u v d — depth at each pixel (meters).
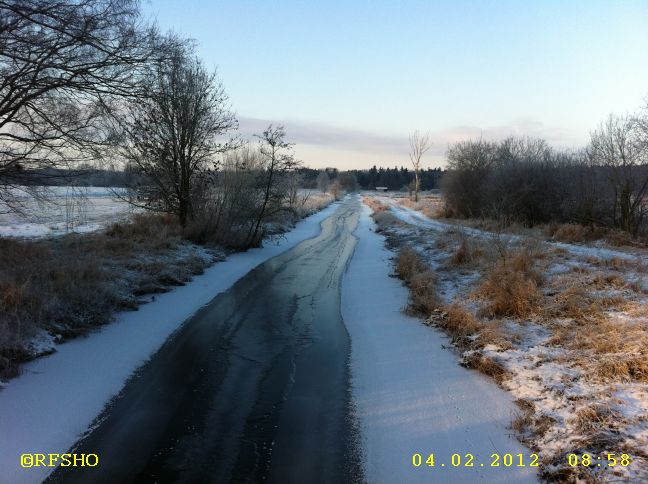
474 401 6.07
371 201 59.47
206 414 5.85
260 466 4.79
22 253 10.39
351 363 7.61
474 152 29.42
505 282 9.38
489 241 14.23
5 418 5.43
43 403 5.84
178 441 5.23
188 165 17.28
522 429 5.32
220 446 5.14
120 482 4.50
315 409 6.03
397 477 4.67
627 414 4.99
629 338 6.61
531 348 7.19
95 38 9.27
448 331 8.66
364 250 19.92
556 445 4.84
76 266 10.10
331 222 34.50
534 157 23.78
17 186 11.25
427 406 6.04
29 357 6.86
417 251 17.06
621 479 4.07
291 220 29.73
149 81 11.68
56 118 10.72
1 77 9.49
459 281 11.71
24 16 8.17
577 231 16.02
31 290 8.25
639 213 17.03
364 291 12.38
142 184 17.53
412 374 7.04
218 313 10.17
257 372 7.17
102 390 6.34
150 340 8.24
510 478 4.56
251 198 19.11
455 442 5.21
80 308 8.72
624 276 9.65
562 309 8.45
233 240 18.03
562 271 10.55
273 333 9.03
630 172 16.59
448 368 7.16
